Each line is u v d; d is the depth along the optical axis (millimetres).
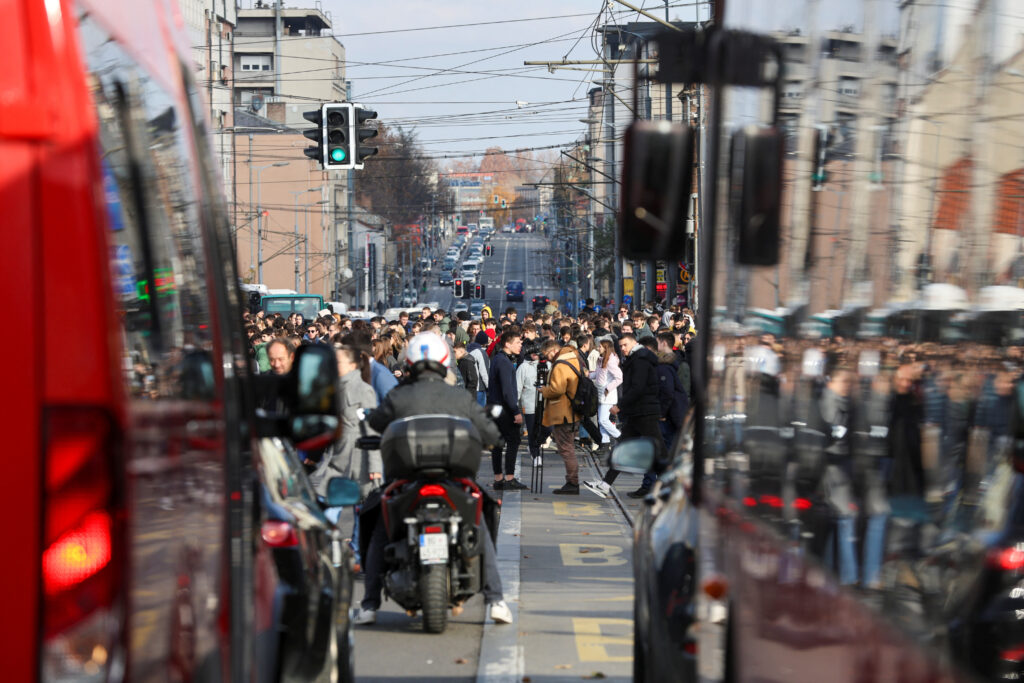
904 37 8328
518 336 63469
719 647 12633
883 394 8227
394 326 78250
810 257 10336
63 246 7328
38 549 7281
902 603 7594
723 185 13727
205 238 12164
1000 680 6559
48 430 7301
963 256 7203
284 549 16297
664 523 17141
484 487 31109
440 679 26141
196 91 13852
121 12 9164
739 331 12820
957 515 7008
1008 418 6594
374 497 30828
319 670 17000
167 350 9031
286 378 15398
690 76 15328
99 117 7777
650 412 54875
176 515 8906
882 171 8633
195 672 9492
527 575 37562
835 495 9055
